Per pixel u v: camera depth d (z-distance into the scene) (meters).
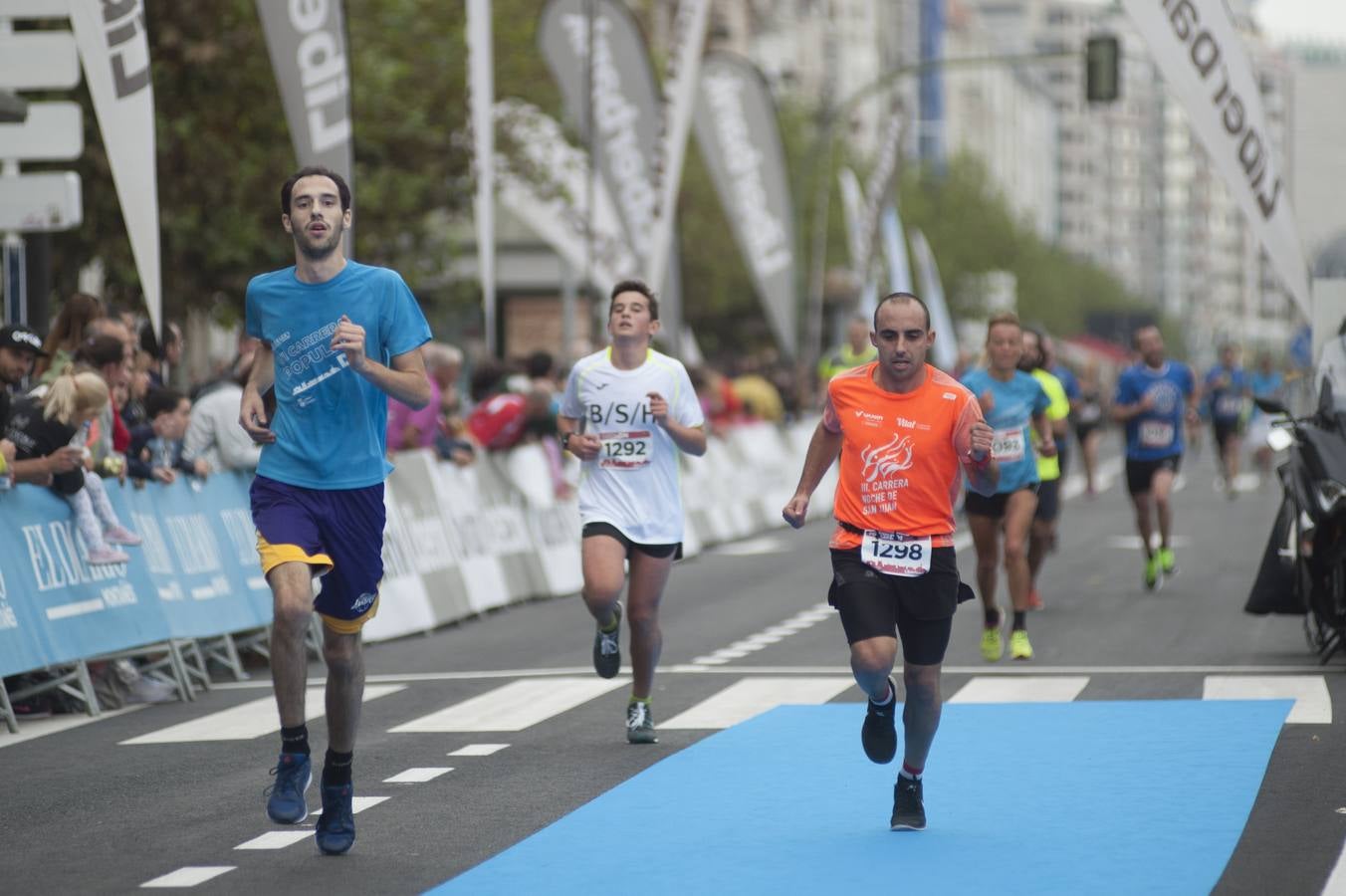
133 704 18.38
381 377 10.57
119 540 17.91
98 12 22.11
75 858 11.24
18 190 22.75
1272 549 19.23
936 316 86.88
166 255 34.72
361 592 10.99
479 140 34.47
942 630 11.38
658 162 39.09
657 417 15.16
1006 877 10.26
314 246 10.86
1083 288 194.38
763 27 161.75
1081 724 15.53
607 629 15.30
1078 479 62.44
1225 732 14.93
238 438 20.95
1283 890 9.84
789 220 44.91
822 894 9.95
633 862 10.80
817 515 48.19
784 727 15.82
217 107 33.78
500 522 27.84
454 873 10.57
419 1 42.50
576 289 65.62
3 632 16.36
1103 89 51.16
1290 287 24.09
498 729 16.05
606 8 39.12
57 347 18.97
